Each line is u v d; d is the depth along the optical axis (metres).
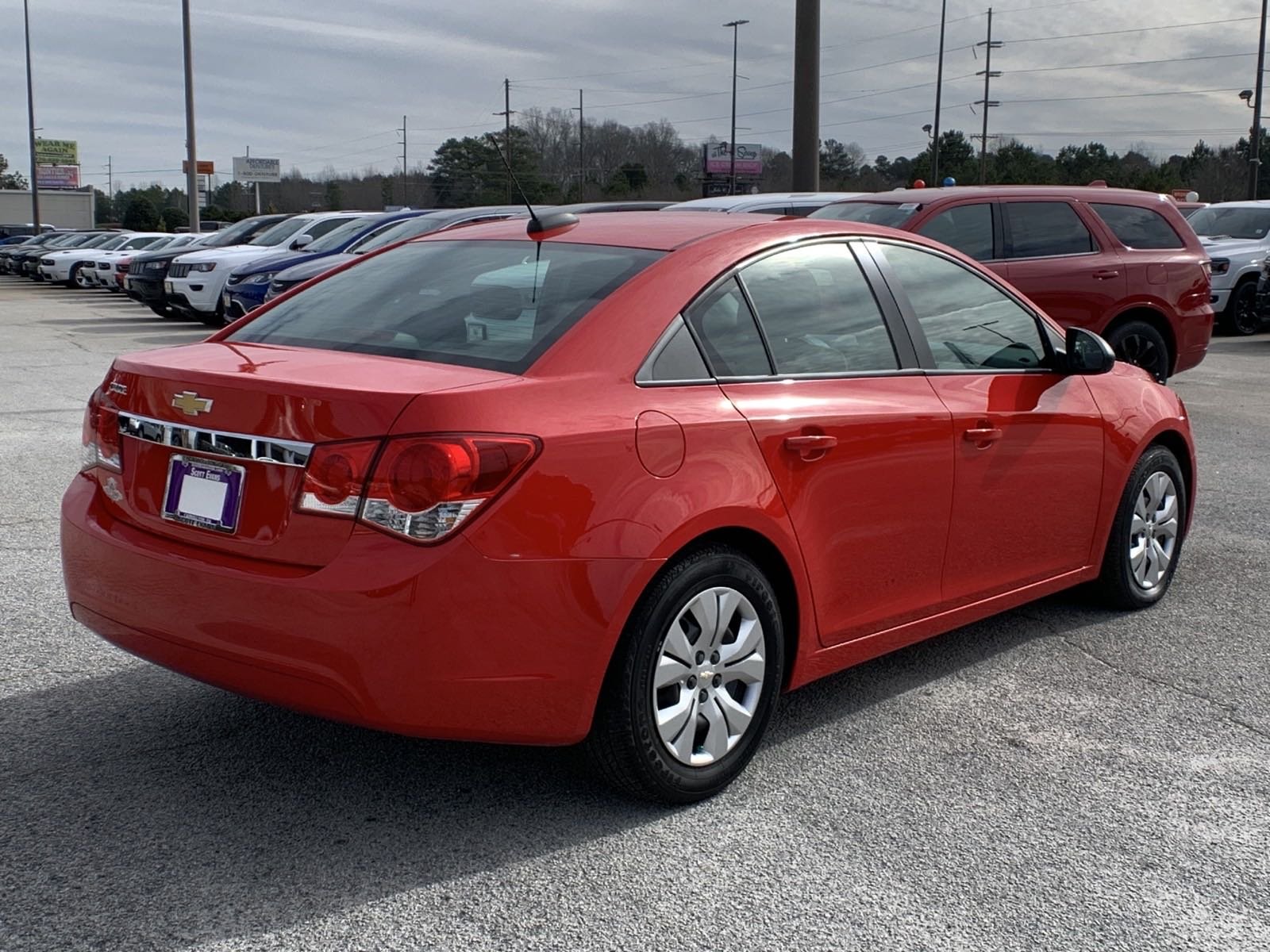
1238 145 78.62
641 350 3.29
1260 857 3.19
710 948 2.71
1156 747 3.87
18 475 7.49
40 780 3.44
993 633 4.96
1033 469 4.43
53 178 113.81
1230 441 9.34
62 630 4.66
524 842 3.16
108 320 20.94
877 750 3.81
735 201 13.41
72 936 2.69
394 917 2.80
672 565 3.23
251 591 2.93
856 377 3.82
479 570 2.86
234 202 108.12
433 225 15.23
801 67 18.36
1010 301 4.58
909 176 86.44
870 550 3.81
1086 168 81.81
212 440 3.07
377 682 2.84
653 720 3.22
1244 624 5.12
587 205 14.05
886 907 2.90
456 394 2.91
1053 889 3.00
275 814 3.27
